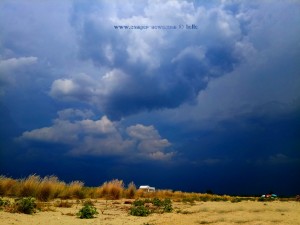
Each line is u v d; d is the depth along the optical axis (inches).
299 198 819.4
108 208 517.7
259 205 562.9
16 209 374.0
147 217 400.8
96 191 804.0
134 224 342.3
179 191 1010.7
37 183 650.2
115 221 361.1
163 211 462.6
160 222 356.8
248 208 495.5
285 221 360.2
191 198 804.0
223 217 384.8
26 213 375.2
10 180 653.3
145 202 617.9
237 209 484.4
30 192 627.8
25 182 642.2
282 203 627.8
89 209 388.8
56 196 686.5
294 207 524.7
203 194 1065.5
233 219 369.7
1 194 618.5
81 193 747.4
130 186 872.3
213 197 900.6
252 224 342.0
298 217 392.2
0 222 300.2
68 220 351.3
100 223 343.0
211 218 377.7
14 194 624.4
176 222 356.5
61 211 430.9
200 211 466.6
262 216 396.8
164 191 967.6
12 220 316.2
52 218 355.9
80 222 342.6
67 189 737.0
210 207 510.6
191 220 369.7
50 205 502.9
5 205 394.3
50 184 665.0
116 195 807.1
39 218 347.9
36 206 439.8
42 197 626.8
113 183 832.9
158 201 567.5
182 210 474.3
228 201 741.9
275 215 411.2
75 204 553.3
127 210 486.9
